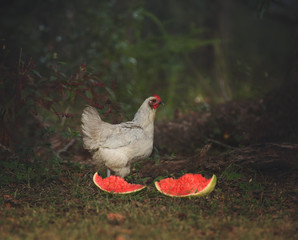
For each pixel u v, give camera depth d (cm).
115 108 841
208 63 1938
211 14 2131
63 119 1035
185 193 666
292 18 1847
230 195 681
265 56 2400
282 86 1090
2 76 809
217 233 518
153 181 746
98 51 1440
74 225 531
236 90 1420
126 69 1569
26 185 732
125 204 630
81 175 798
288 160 775
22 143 935
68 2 1652
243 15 2672
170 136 1041
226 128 1041
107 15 1486
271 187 717
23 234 496
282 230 531
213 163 805
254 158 790
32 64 820
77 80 809
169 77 1762
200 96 1559
